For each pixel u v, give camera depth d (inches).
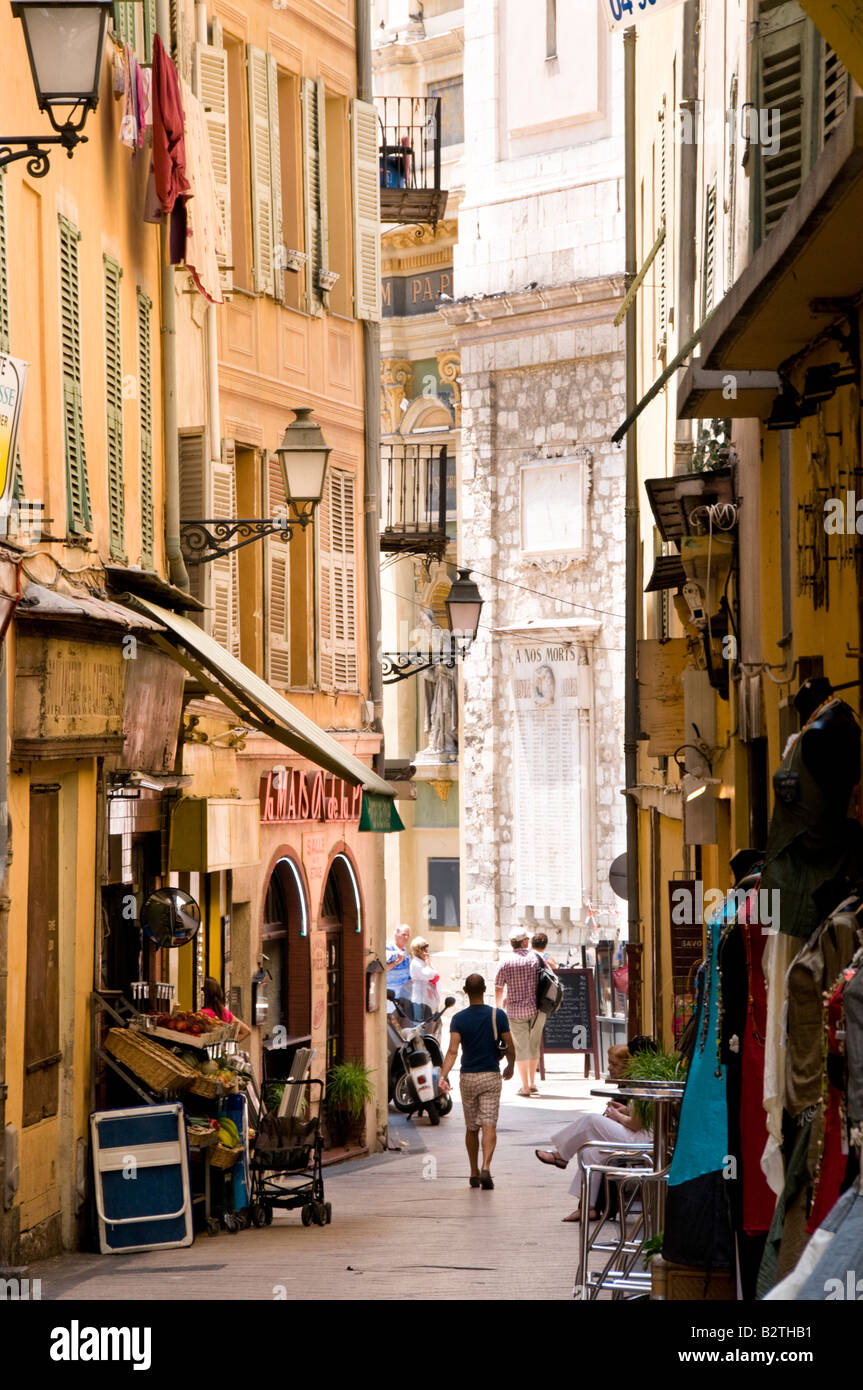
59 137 546.9
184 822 956.6
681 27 1083.9
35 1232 739.4
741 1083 476.4
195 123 996.6
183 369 1072.8
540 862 2054.6
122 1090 832.9
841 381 517.7
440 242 2234.3
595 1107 1520.7
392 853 2283.5
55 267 770.8
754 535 732.0
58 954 788.0
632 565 1353.3
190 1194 786.8
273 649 1230.9
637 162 1424.7
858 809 477.4
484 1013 1042.1
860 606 491.5
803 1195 418.3
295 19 1305.4
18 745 701.3
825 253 465.4
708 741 904.9
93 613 721.0
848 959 410.9
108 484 870.4
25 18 538.3
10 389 595.5
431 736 2265.0
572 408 2034.9
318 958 1296.8
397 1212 930.7
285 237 1301.7
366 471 1403.8
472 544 2112.5
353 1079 1280.8
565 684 2028.8
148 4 967.6
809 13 390.9
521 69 2084.2
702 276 968.3
